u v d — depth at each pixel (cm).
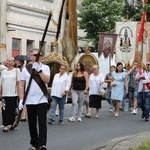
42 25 3547
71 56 2272
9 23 3150
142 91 1570
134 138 1104
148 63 1579
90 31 3941
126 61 2802
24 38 3331
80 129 1316
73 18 2238
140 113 1834
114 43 2556
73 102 1502
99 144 1060
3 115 1230
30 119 896
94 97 1627
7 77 1229
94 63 2375
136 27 2773
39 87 883
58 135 1194
